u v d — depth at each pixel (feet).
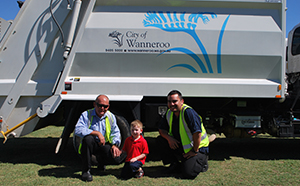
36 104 12.23
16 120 12.23
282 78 12.19
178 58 12.05
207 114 13.83
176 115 10.37
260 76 12.44
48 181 9.71
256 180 9.79
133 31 11.89
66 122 11.97
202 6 12.14
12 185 9.34
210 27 11.99
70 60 11.87
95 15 11.97
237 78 12.43
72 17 11.80
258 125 13.23
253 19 12.17
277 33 12.14
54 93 11.87
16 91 12.11
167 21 11.98
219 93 12.06
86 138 9.80
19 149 15.71
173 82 11.98
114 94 11.91
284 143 17.67
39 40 12.29
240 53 12.03
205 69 12.24
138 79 12.12
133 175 10.15
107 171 11.05
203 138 10.48
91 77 12.22
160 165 12.10
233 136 13.98
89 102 12.37
